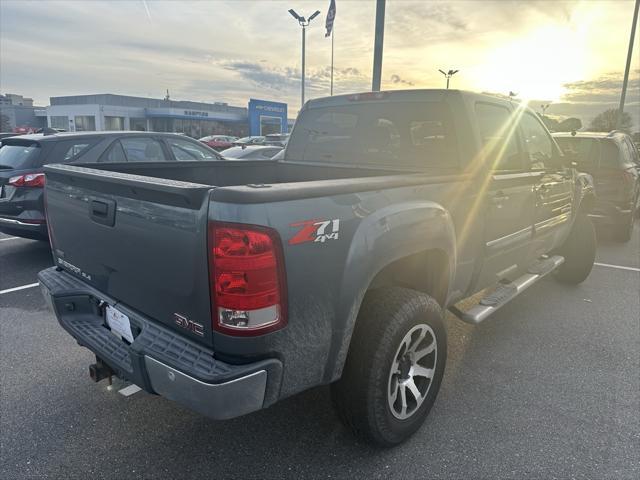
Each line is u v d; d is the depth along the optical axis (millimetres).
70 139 6285
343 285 2146
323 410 3053
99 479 2445
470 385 3371
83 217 2545
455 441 2762
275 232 1853
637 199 8352
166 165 3680
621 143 7719
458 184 2967
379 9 9555
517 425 2918
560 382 3426
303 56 24062
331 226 2068
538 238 4195
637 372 3584
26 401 3119
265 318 1888
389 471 2518
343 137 4016
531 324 4465
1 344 3934
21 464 2541
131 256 2244
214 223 1817
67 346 3910
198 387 1881
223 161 4051
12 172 5949
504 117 3688
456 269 3049
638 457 2639
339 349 2219
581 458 2627
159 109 51844
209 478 2459
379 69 9844
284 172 4316
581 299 5156
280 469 2525
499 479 2471
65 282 2805
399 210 2432
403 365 2629
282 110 44781
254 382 1917
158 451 2660
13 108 64750
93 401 3131
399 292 2568
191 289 1967
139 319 2287
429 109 3420
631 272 6250
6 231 6191
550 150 4438
